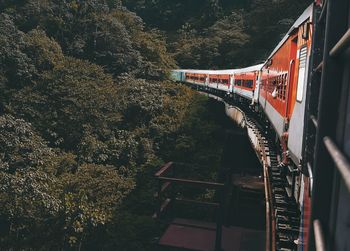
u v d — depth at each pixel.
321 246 1.63
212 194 27.02
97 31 42.50
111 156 28.89
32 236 19.92
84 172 24.17
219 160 30.44
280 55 12.34
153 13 85.50
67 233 20.39
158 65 45.88
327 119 2.08
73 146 28.64
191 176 29.23
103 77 34.94
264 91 19.09
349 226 1.69
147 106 33.81
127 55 42.19
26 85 31.75
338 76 2.04
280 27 51.66
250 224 20.55
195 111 36.25
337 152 1.55
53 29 42.06
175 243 19.72
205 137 33.12
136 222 23.16
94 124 29.73
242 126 22.39
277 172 12.62
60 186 21.75
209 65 64.25
